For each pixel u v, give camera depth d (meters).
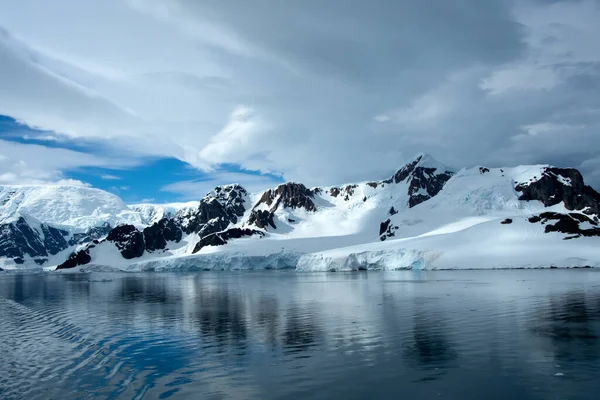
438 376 27.45
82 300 82.38
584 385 25.08
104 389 27.33
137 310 63.75
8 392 27.25
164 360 33.56
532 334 38.09
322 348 35.66
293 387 26.33
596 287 77.19
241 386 26.81
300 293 83.12
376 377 27.62
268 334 42.06
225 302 71.19
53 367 32.78
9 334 47.19
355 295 75.75
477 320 45.62
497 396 23.86
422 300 65.00
